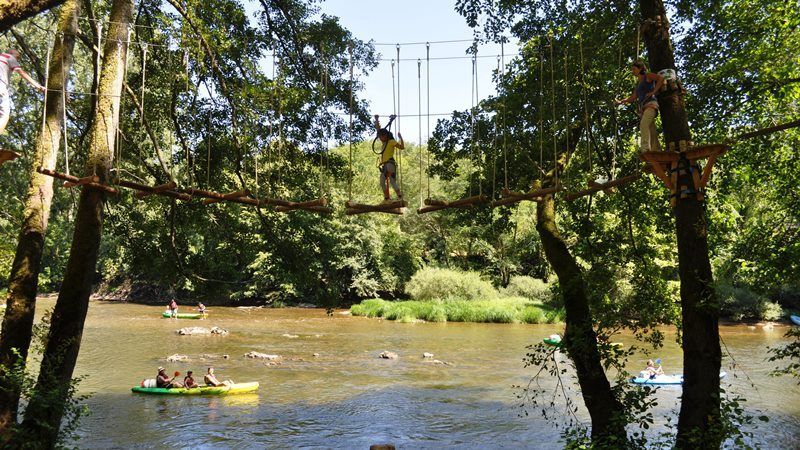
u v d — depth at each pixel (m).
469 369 25.20
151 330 36.38
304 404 19.27
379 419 17.59
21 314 10.45
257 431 16.27
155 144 15.17
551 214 12.06
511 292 51.94
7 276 18.22
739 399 7.90
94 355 26.91
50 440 9.72
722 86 13.01
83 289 10.72
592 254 12.21
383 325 41.97
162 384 20.73
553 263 11.50
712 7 12.89
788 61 13.43
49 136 11.29
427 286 50.97
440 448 15.04
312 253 17.92
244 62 15.86
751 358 27.36
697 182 8.09
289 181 17.33
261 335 35.34
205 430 16.27
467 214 15.29
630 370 24.30
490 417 17.88
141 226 18.08
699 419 7.84
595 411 10.06
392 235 58.38
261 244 18.67
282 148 16.91
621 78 12.38
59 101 11.49
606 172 13.13
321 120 17.62
